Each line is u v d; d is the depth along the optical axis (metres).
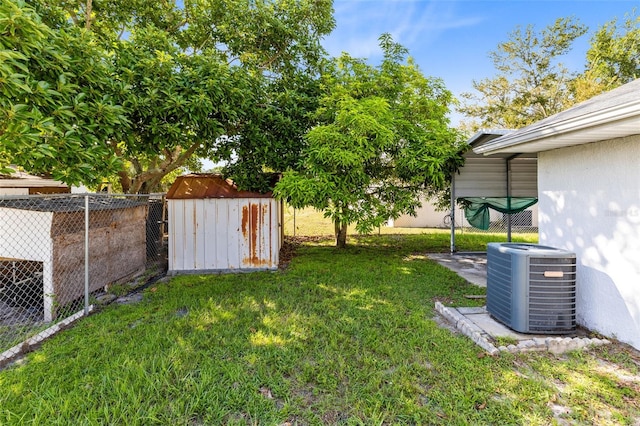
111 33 6.58
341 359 2.67
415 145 6.59
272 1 7.13
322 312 3.81
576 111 3.38
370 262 6.73
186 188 6.21
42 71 3.41
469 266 6.46
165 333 3.18
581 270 3.35
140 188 7.20
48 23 4.69
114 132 4.49
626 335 2.86
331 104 6.54
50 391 2.21
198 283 5.20
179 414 2.01
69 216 3.96
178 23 7.13
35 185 6.86
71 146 3.34
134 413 2.01
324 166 5.96
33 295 4.02
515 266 3.12
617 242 2.94
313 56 7.38
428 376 2.42
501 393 2.22
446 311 3.72
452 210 7.61
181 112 4.97
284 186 5.70
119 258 5.11
